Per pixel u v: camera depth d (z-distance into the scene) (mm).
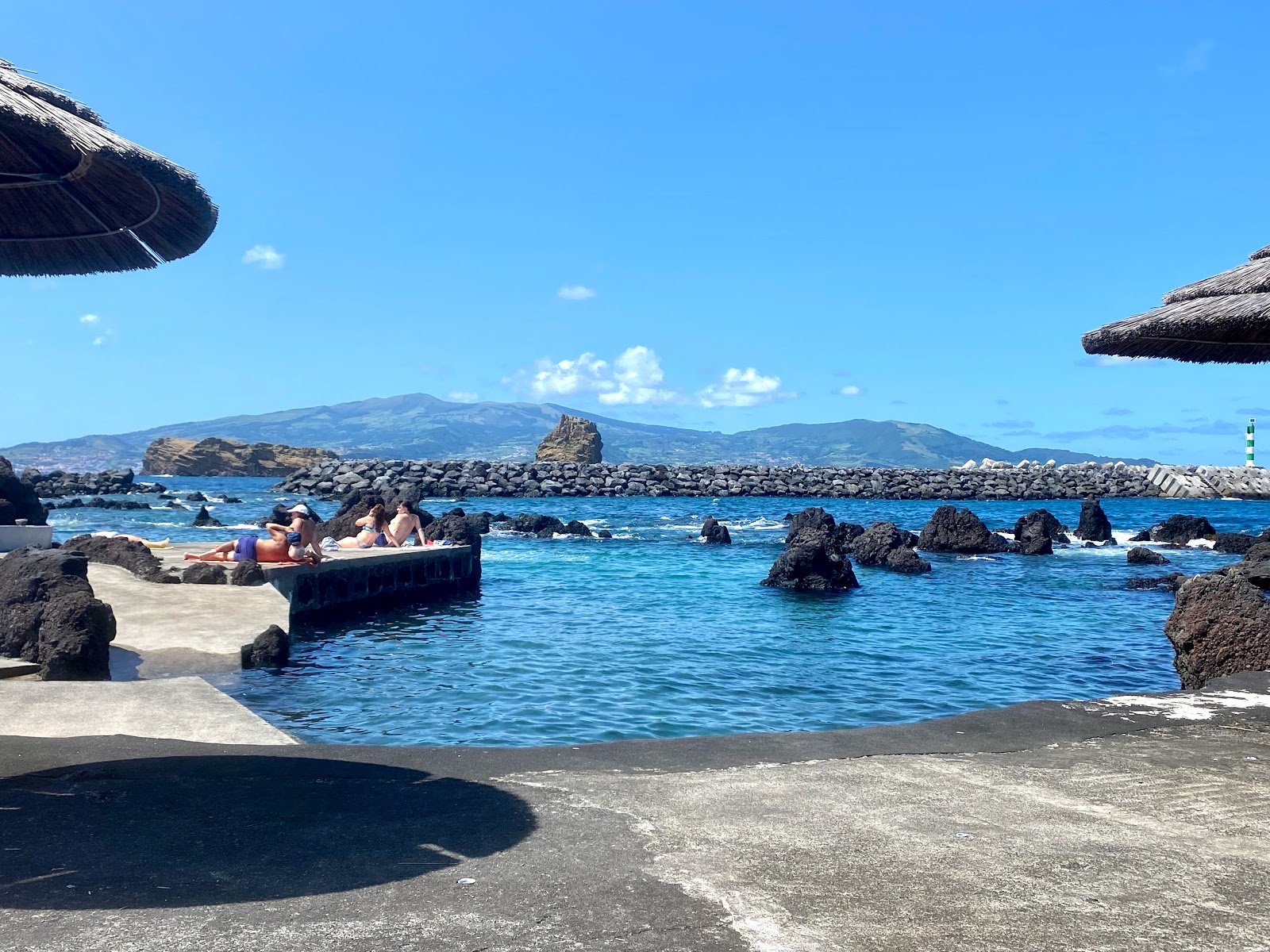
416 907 3094
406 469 80188
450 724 9523
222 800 4258
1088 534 40781
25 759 4953
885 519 59406
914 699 11180
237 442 170250
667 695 11086
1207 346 7844
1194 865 3578
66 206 5309
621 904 3127
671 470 86312
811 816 4105
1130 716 6137
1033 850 3713
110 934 2871
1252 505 83000
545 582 23625
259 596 13156
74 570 9734
